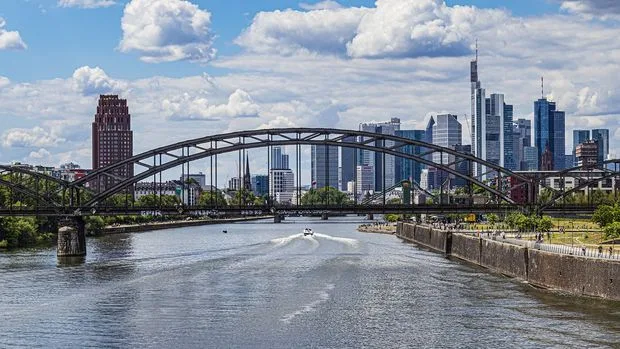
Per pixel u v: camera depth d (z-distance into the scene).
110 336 106.00
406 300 131.00
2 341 103.69
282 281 154.00
